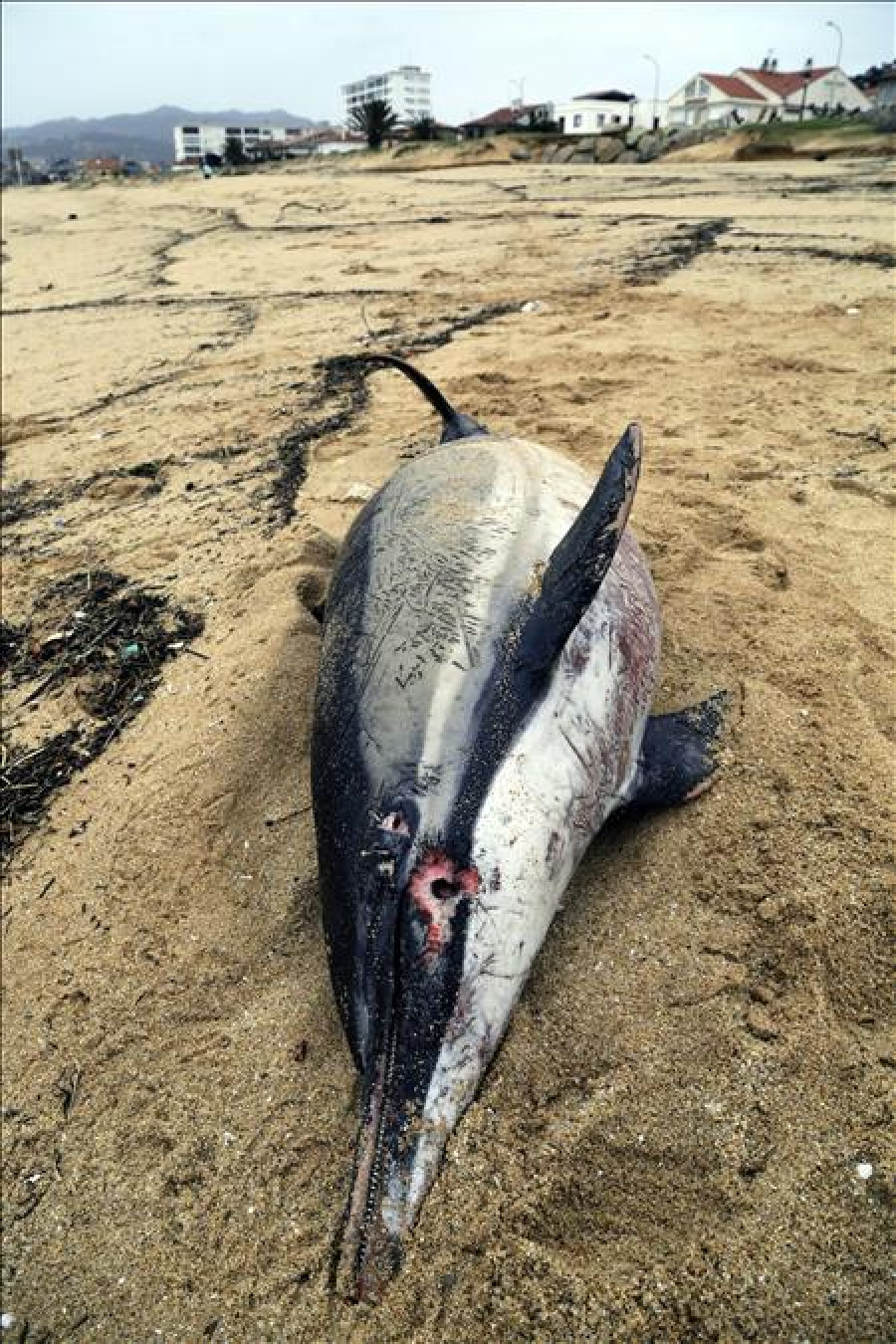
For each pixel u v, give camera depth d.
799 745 2.71
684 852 2.46
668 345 6.25
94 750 3.41
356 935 1.92
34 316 11.28
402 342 7.30
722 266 8.41
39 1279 2.04
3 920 2.85
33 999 2.60
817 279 7.48
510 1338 1.72
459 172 26.45
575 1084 2.03
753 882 2.36
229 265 12.85
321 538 4.32
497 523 2.52
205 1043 2.37
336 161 38.81
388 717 2.10
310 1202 2.01
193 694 3.50
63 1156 2.24
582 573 2.08
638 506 4.16
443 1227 1.85
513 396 5.68
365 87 135.00
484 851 1.90
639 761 2.57
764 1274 1.72
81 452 6.22
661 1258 1.77
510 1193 1.88
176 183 37.34
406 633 2.26
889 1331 1.63
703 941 2.26
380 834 1.94
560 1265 1.78
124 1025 2.46
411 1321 1.76
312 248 13.34
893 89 47.34
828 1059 2.00
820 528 3.85
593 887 2.43
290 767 3.07
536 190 18.11
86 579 4.51
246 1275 1.93
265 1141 2.13
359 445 5.44
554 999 2.19
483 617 2.22
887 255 7.96
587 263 9.37
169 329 9.34
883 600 3.33
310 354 7.46
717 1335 1.67
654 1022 2.12
